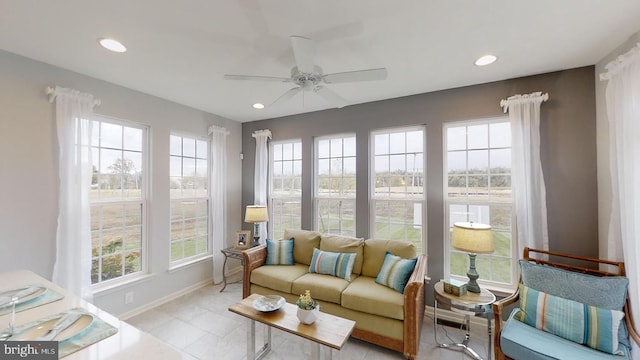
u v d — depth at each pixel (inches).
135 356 37.2
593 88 91.6
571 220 93.4
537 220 95.3
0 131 82.2
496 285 106.7
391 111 127.5
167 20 67.1
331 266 113.3
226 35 73.9
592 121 91.4
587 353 63.7
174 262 135.6
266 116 161.9
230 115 159.3
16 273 71.6
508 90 104.1
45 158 90.7
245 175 174.7
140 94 118.7
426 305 116.2
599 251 88.7
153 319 111.1
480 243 88.0
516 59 88.0
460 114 112.5
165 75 101.0
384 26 69.8
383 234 132.1
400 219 128.1
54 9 62.5
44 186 90.3
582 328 67.2
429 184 118.1
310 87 84.4
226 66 92.9
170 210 133.1
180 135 139.5
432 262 116.6
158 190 126.3
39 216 89.3
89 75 100.9
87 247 97.1
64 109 92.7
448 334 100.9
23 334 41.3
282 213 166.9
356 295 93.0
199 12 63.9
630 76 67.7
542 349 65.0
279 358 86.9
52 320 45.6
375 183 135.6
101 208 108.7
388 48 81.0
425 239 120.9
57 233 91.2
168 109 130.6
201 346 93.3
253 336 82.4
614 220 77.3
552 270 80.3
